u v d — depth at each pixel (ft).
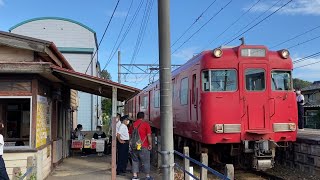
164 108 17.93
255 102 36.27
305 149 39.27
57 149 40.86
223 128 35.35
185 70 43.75
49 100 35.96
